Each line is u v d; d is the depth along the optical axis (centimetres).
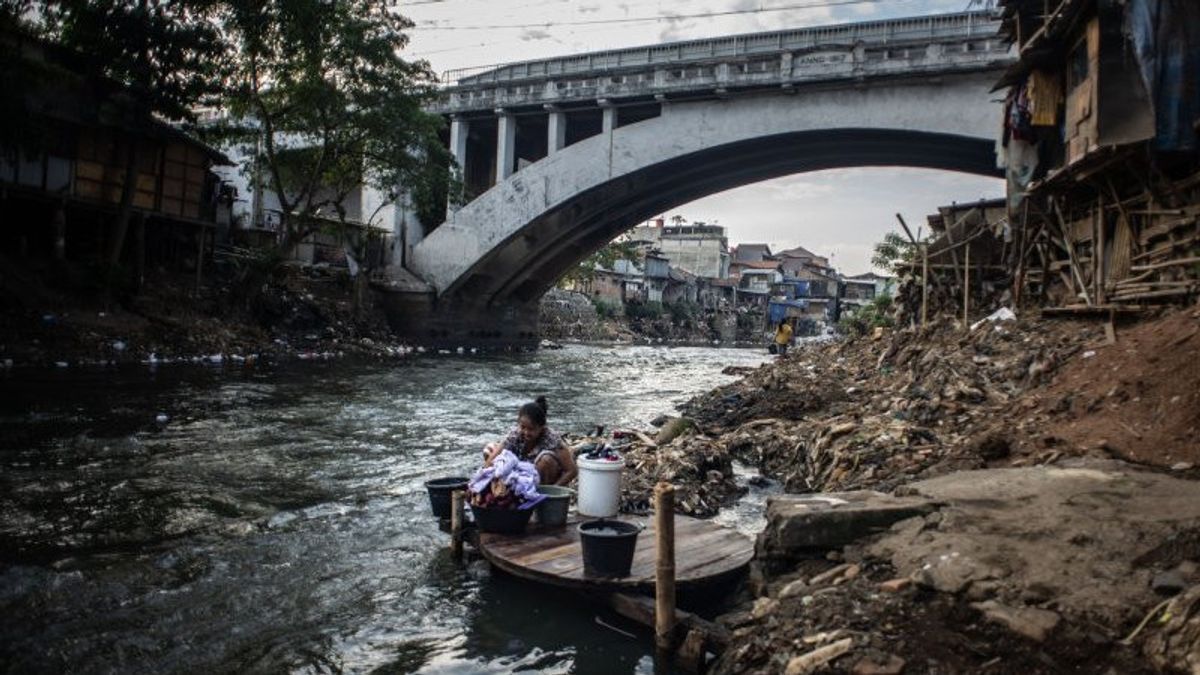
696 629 430
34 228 2012
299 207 3541
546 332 5012
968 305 1466
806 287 8600
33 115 1606
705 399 1528
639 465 872
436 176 2711
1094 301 1061
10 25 1639
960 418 875
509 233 3027
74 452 877
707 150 2619
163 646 432
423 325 3188
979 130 2192
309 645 444
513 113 3028
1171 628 311
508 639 462
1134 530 409
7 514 643
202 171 2244
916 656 342
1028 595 355
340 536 646
